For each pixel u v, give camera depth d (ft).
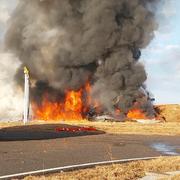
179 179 42.37
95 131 125.08
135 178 43.62
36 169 46.06
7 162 51.19
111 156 62.75
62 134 107.34
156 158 60.59
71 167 47.78
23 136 96.17
